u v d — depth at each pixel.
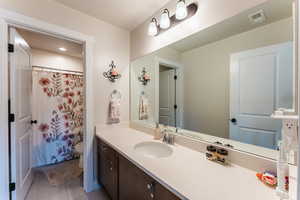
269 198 0.68
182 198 0.70
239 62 1.08
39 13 1.51
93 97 1.93
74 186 2.02
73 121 3.02
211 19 1.19
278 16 0.88
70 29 1.71
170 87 1.65
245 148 1.05
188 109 1.46
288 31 0.85
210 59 1.26
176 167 0.97
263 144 0.97
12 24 1.42
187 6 1.34
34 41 2.38
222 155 1.02
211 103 1.27
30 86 2.06
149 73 1.93
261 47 0.97
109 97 2.07
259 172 0.90
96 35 1.93
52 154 2.76
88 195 1.83
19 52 1.65
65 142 2.91
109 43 2.05
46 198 1.77
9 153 1.47
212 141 1.24
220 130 1.21
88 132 1.90
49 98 2.75
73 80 3.03
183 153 1.23
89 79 1.87
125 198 1.29
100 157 1.86
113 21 1.99
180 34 1.45
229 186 0.77
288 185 0.66
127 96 2.25
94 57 1.93
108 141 1.56
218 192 0.72
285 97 0.87
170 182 0.80
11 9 1.37
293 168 0.75
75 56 3.08
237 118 1.11
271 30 0.92
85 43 1.83
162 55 1.71
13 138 1.49
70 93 2.99
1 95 1.37
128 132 1.98
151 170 0.93
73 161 2.86
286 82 0.87
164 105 1.73
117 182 1.43
